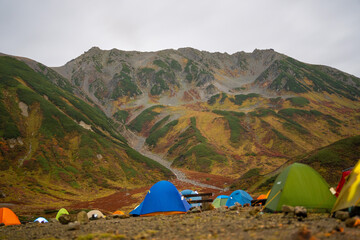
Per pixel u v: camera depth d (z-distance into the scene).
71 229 14.04
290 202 13.97
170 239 9.17
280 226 9.99
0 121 106.50
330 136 189.12
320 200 13.82
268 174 64.50
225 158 153.38
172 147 189.50
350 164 47.38
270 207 14.73
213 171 139.88
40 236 12.95
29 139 107.00
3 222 22.61
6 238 13.31
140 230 11.84
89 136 121.56
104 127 162.12
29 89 140.50
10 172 84.81
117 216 22.42
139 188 97.62
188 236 9.48
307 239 7.50
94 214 24.73
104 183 95.19
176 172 140.12
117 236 10.13
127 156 126.69
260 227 9.96
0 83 136.88
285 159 149.88
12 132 102.88
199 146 169.62
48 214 48.31
